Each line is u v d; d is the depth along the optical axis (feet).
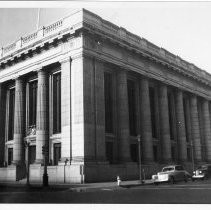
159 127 148.15
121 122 123.24
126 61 128.47
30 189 84.99
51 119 123.44
